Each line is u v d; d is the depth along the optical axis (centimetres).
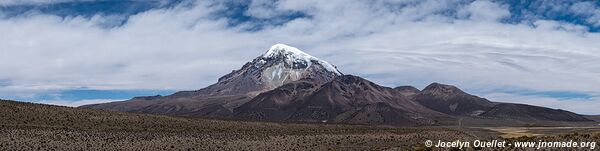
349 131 9512
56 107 8588
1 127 6812
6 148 5906
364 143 7962
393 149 5862
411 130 10269
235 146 7262
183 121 9056
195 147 7012
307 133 8962
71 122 7831
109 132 7469
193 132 8175
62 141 6544
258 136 8238
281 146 7500
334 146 7625
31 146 6128
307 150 7256
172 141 7256
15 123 7188
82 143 6556
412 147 5734
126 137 7212
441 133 9394
